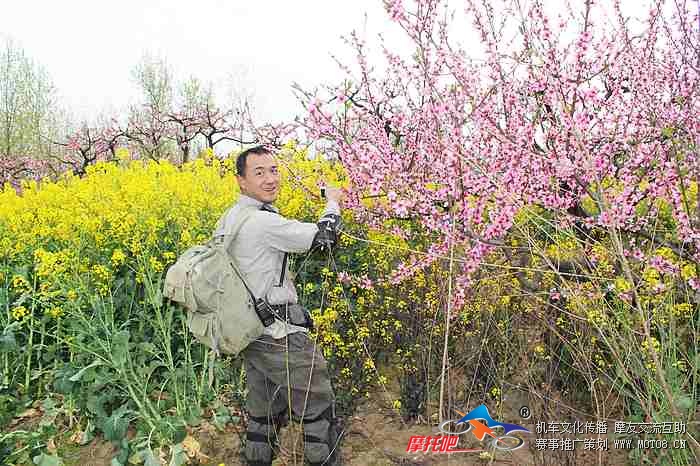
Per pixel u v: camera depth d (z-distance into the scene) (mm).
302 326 2812
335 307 3777
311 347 2793
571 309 3182
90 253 4121
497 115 3074
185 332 3701
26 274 4012
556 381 3447
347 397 3402
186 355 3693
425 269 3547
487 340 3357
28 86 22719
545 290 3287
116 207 4516
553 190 2979
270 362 2738
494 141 3094
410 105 3139
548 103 2814
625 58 2955
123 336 3459
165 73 21312
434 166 3072
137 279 3744
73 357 3840
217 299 2641
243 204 2836
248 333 2643
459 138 2715
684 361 2996
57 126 23969
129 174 5391
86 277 3752
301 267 4102
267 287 2711
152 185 4781
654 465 2867
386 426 3549
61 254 3576
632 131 2943
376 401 3803
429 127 2924
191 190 4793
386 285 3594
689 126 2689
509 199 2557
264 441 2943
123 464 3221
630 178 2936
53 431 3564
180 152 13125
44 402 3762
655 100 2951
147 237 4066
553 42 2768
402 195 3055
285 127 4145
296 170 4062
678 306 3010
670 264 2783
